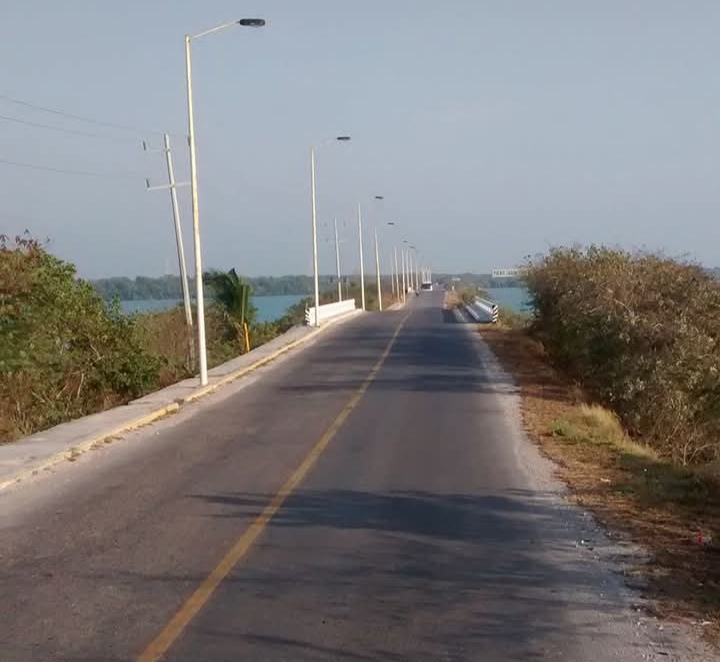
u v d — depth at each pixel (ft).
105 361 83.30
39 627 25.03
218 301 155.43
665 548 32.76
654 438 71.15
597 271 94.94
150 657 22.76
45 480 47.03
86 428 61.82
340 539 34.12
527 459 50.44
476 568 30.32
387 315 229.45
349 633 24.34
